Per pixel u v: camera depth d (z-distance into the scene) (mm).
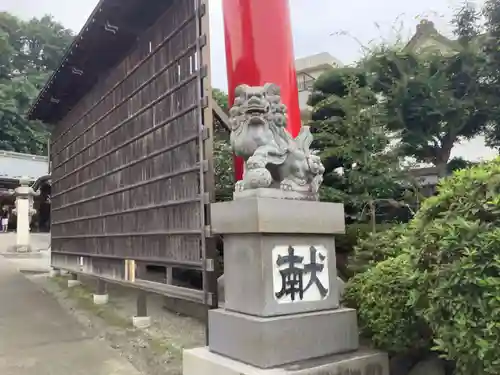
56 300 8445
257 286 3229
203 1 4457
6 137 33406
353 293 3840
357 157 6098
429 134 7363
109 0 5480
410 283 3086
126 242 6301
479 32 7543
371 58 7398
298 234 3412
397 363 3730
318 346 3340
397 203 6188
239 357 3287
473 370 2582
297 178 3617
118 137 6758
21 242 19344
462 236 2547
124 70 6574
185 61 4793
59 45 41125
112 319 6570
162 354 4836
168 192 5086
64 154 10008
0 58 36688
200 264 4348
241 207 3338
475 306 2453
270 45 4992
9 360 4887
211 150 4320
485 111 7215
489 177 2684
